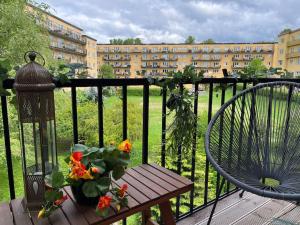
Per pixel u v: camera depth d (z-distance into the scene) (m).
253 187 1.05
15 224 0.78
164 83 1.27
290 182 1.19
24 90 0.78
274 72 1.69
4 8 5.71
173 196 0.97
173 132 1.36
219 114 1.43
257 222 1.44
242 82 1.61
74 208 0.84
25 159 0.84
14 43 5.77
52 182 0.79
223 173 1.13
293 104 1.45
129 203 0.87
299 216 1.49
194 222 1.46
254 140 1.43
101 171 0.81
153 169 1.17
